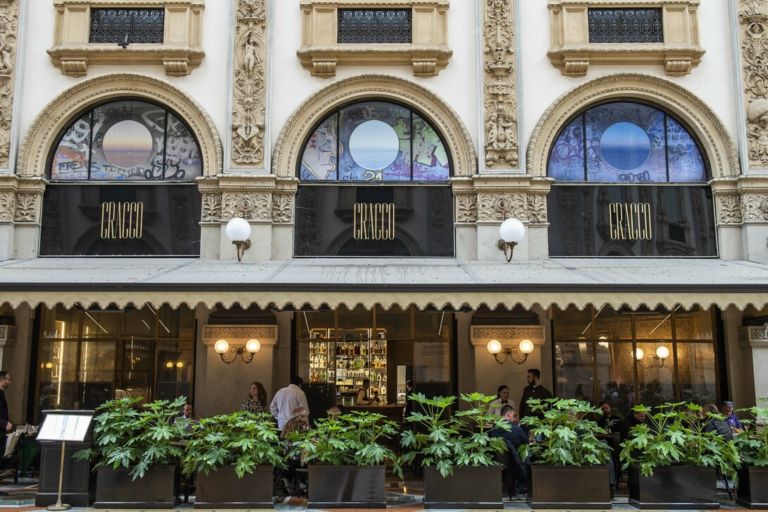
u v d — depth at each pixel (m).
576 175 14.83
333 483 9.92
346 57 14.77
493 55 14.72
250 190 14.27
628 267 13.33
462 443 9.98
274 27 14.98
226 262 13.81
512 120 14.56
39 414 14.63
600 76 14.76
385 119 15.00
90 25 14.94
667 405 10.59
